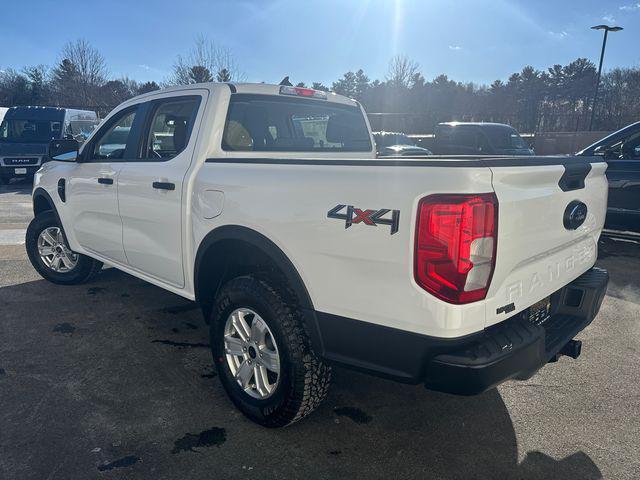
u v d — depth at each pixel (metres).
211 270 3.13
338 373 3.45
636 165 6.37
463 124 13.80
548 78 62.97
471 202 1.95
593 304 2.80
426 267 2.01
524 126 41.31
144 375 3.34
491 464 2.53
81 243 4.54
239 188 2.72
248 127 3.43
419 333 2.09
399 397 3.15
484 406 3.05
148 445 2.62
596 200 2.96
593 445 2.68
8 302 4.64
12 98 48.88
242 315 2.79
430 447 2.66
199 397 3.09
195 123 3.25
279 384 2.60
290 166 2.51
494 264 2.06
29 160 14.06
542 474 2.46
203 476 2.41
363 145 4.43
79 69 32.81
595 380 3.36
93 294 4.89
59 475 2.39
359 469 2.48
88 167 4.17
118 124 4.09
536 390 3.24
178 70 25.59
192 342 3.85
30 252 5.07
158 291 5.00
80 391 3.13
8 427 2.74
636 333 4.13
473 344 2.11
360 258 2.20
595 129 36.31
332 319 2.36
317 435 2.74
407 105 53.16
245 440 2.68
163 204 3.33
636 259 6.44
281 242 2.50
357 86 69.69
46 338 3.88
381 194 2.12
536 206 2.28
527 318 2.51
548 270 2.54
